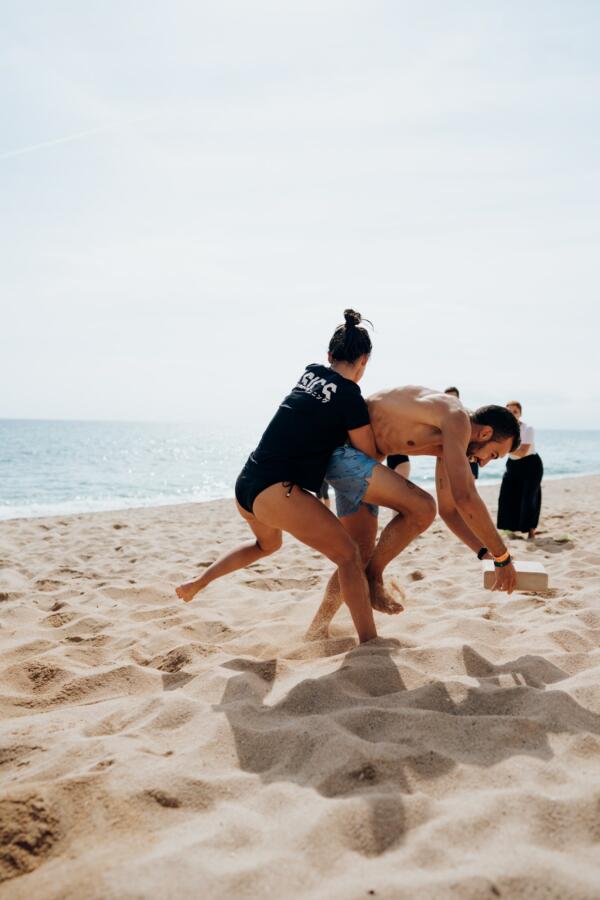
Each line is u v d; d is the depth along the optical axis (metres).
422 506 2.87
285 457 2.76
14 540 7.52
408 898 1.30
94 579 5.15
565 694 2.26
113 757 1.90
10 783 1.85
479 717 2.11
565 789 1.71
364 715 2.16
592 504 11.56
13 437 71.19
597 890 1.33
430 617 3.51
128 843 1.53
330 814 1.58
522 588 2.90
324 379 2.89
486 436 2.98
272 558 5.91
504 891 1.32
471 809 1.61
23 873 1.43
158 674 2.77
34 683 2.79
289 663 2.80
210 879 1.37
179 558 6.23
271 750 2.00
